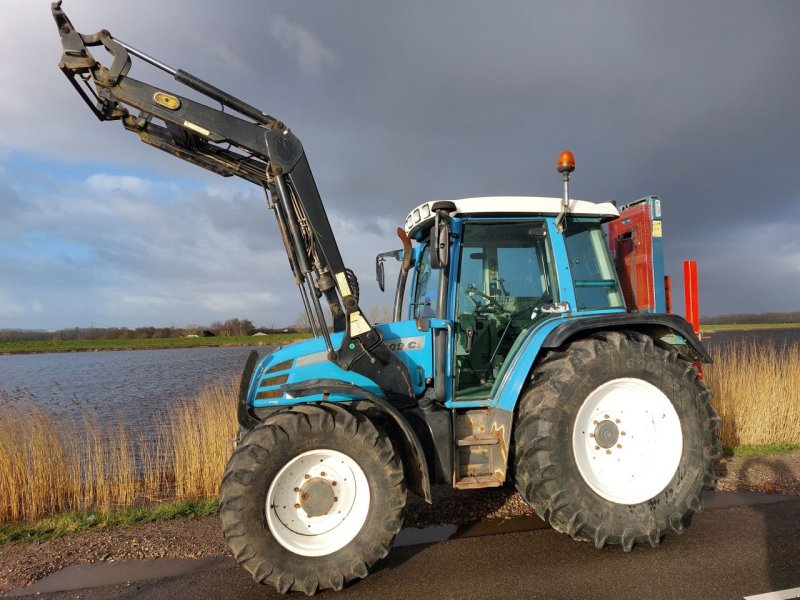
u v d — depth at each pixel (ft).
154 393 36.11
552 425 11.39
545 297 13.76
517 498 15.14
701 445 11.92
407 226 14.76
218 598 10.16
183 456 18.17
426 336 12.72
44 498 16.25
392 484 10.62
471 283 13.66
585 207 13.75
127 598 10.21
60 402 31.24
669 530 11.60
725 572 10.32
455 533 12.81
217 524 14.42
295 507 10.52
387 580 10.57
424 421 12.03
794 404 21.74
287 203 11.85
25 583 10.99
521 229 13.62
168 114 11.64
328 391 10.79
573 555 11.35
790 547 11.37
